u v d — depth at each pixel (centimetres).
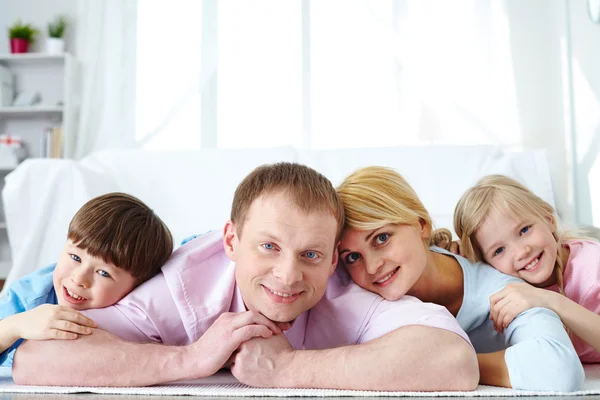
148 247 87
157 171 216
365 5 256
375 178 87
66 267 84
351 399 63
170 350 72
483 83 250
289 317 73
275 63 269
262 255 72
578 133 234
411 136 254
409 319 73
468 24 252
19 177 205
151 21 269
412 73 252
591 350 99
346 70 262
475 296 93
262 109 269
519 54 254
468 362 67
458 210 106
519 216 99
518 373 69
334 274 88
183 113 268
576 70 237
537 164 194
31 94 307
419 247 84
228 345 69
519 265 98
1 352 77
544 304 81
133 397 66
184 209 210
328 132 261
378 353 68
